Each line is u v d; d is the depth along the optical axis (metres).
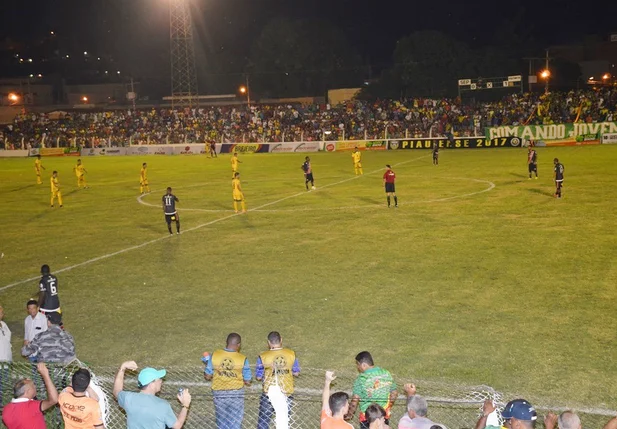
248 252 22.33
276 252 22.11
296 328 14.61
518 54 93.00
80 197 38.44
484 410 7.71
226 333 14.59
